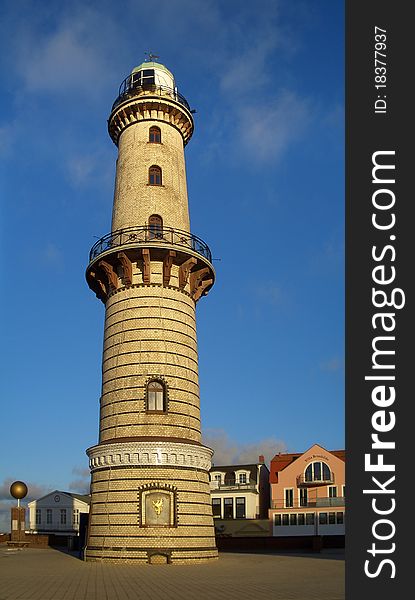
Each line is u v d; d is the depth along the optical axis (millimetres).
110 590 23797
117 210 43906
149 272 40438
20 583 26172
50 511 89625
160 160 44219
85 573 30422
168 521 35969
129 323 39844
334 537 58312
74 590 23844
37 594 22703
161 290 40469
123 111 45656
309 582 26500
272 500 81562
